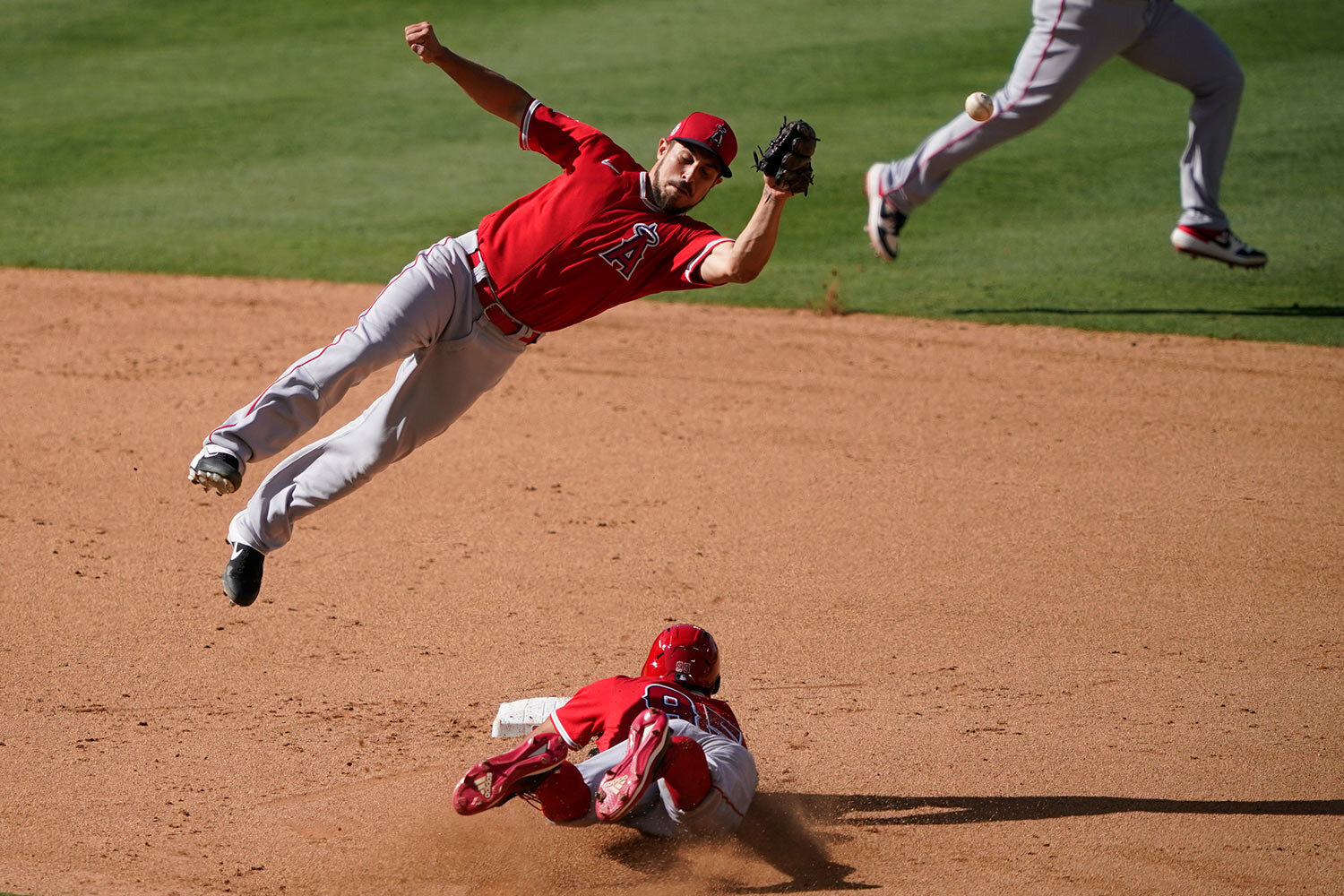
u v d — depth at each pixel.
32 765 20.11
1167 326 45.00
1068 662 23.92
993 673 23.53
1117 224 55.69
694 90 70.56
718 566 28.02
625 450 34.91
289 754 20.59
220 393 38.38
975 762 20.48
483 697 22.58
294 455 20.53
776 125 65.44
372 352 18.89
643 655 24.14
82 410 36.94
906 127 64.94
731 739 18.06
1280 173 59.62
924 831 18.53
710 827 17.52
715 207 57.22
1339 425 36.50
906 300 48.16
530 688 22.89
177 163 63.94
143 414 36.75
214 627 25.12
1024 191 59.78
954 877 17.34
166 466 33.25
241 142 66.56
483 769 16.39
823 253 53.53
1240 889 17.03
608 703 18.22
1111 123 67.62
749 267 17.77
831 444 35.41
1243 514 30.69
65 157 64.69
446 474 33.25
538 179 60.06
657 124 64.81
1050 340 43.84
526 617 25.69
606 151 19.50
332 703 22.33
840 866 17.64
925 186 47.38
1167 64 45.28
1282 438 35.59
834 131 64.94
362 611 25.94
